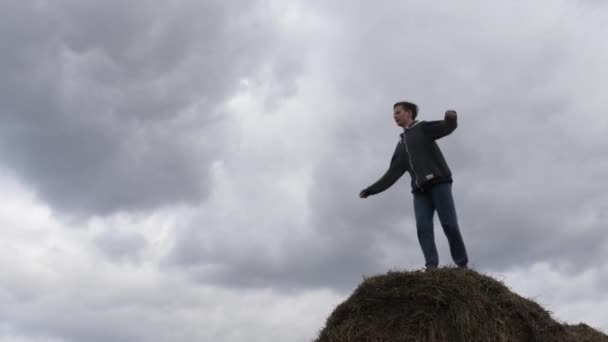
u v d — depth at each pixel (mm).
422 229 8742
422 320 7684
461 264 8578
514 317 7738
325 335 7980
